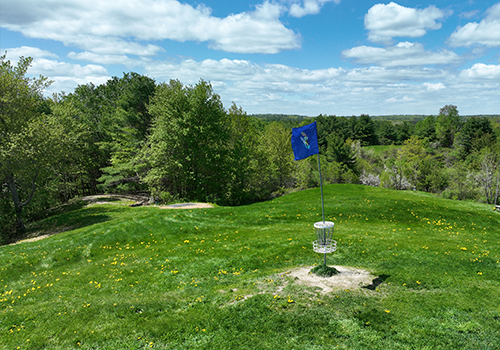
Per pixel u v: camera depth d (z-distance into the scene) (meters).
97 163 60.22
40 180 34.56
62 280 15.04
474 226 25.06
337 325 8.54
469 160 72.56
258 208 29.83
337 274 12.74
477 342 7.66
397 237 20.19
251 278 13.23
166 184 46.34
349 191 39.47
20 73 31.03
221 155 45.78
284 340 7.96
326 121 123.38
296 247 17.98
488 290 11.29
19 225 30.06
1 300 12.72
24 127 28.83
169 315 9.84
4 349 8.34
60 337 8.85
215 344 7.98
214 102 44.88
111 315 10.03
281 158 64.19
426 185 69.06
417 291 11.10
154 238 21.70
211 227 24.19
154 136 40.72
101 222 27.75
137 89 51.78
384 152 98.62
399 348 7.47
